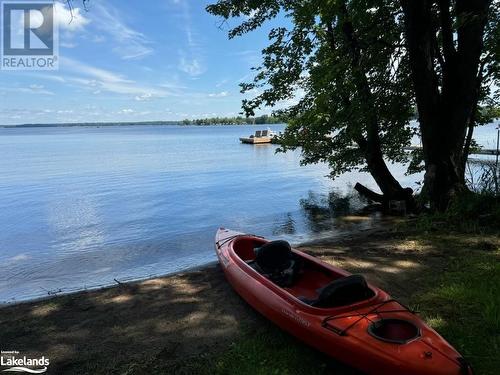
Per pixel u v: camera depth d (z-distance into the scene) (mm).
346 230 12164
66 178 25984
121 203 17812
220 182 23469
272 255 6734
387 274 7371
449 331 5035
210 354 4984
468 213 10102
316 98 12047
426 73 10430
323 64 12164
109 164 34781
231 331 5605
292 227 12984
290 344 5102
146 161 37062
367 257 8383
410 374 3920
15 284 8773
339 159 14852
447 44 10422
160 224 13961
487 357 4461
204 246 11180
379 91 12688
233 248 7898
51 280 8945
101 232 13133
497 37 10109
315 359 4742
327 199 17719
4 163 36188
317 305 5078
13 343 5543
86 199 18891
